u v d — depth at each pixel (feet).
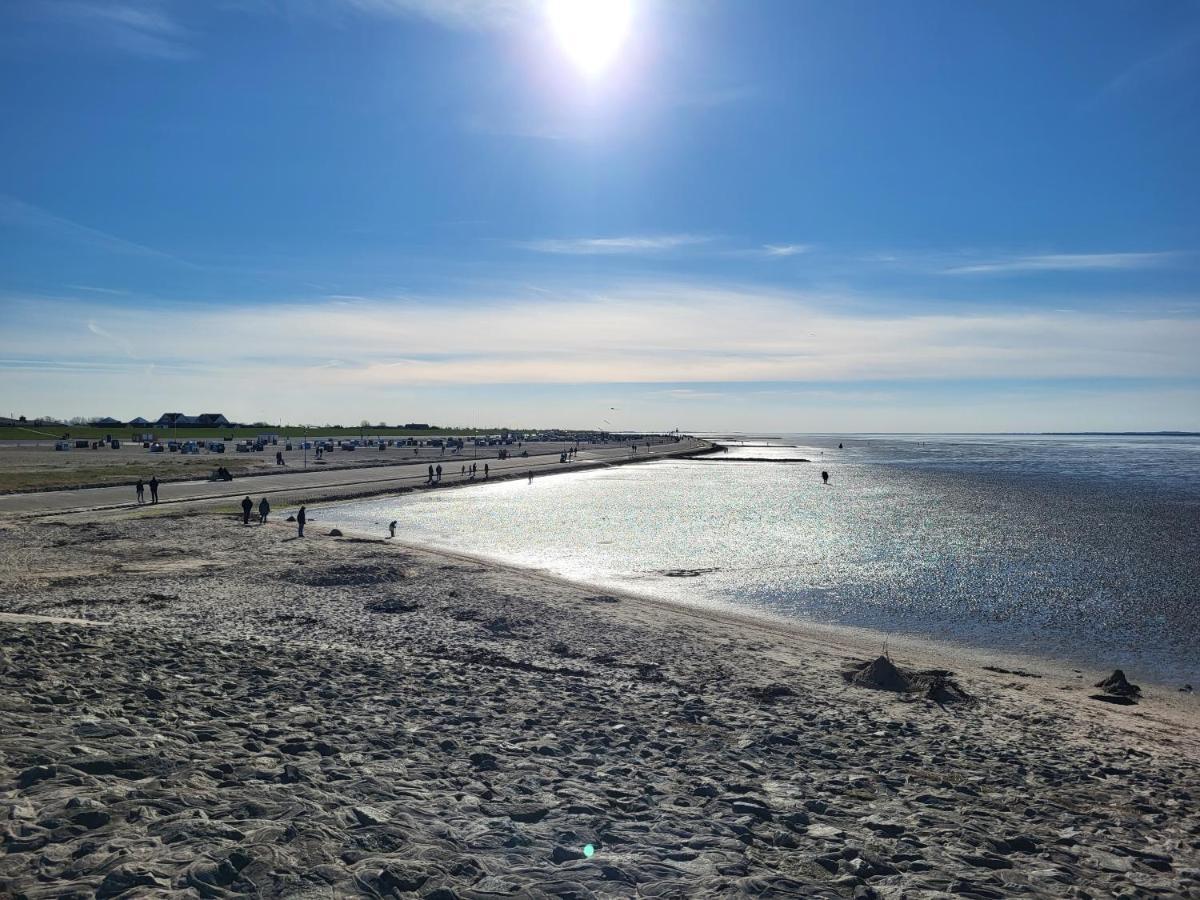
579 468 409.69
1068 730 52.34
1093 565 129.18
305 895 18.85
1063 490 281.95
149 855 19.71
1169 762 46.06
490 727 38.70
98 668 39.70
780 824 28.12
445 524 178.19
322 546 126.21
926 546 150.00
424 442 616.80
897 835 28.14
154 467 291.99
